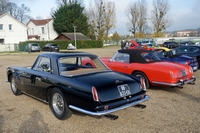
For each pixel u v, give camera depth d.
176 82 5.87
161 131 3.64
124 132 3.62
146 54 6.81
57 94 4.16
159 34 63.81
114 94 3.71
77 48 44.09
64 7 54.66
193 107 4.90
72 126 3.88
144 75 6.37
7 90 6.73
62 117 4.05
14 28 42.41
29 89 5.14
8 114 4.51
